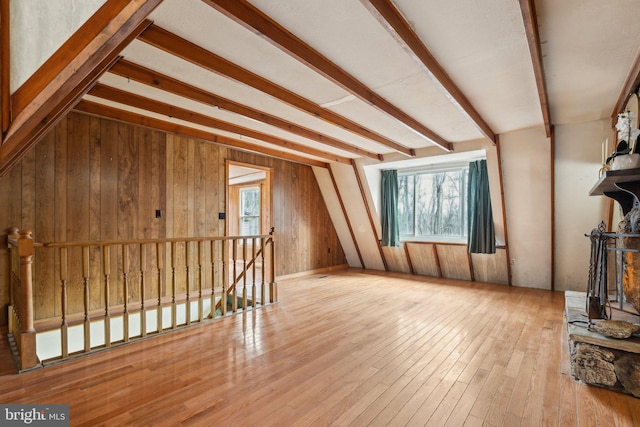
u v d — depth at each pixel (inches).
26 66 49.6
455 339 121.3
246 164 215.3
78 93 83.6
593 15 73.7
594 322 96.9
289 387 85.6
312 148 208.7
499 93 117.2
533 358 104.4
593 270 106.6
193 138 179.6
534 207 185.0
